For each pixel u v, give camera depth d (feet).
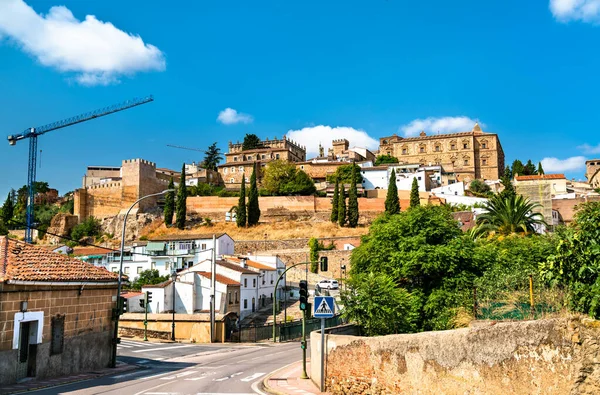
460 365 38.68
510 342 34.71
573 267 42.16
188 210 363.56
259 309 220.64
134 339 154.71
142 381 72.23
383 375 48.67
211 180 443.32
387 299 90.58
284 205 357.61
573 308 42.63
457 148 492.13
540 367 32.63
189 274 192.54
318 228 326.65
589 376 30.01
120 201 377.91
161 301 187.42
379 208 339.77
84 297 82.23
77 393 60.29
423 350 42.91
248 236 323.78
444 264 101.30
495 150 488.44
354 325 88.12
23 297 68.49
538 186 289.12
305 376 73.00
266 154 474.49
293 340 164.96
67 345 77.30
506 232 177.68
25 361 69.67
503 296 65.98
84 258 265.34
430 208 117.60
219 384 69.67
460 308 83.56
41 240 368.68
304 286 76.43
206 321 156.46
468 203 357.20
